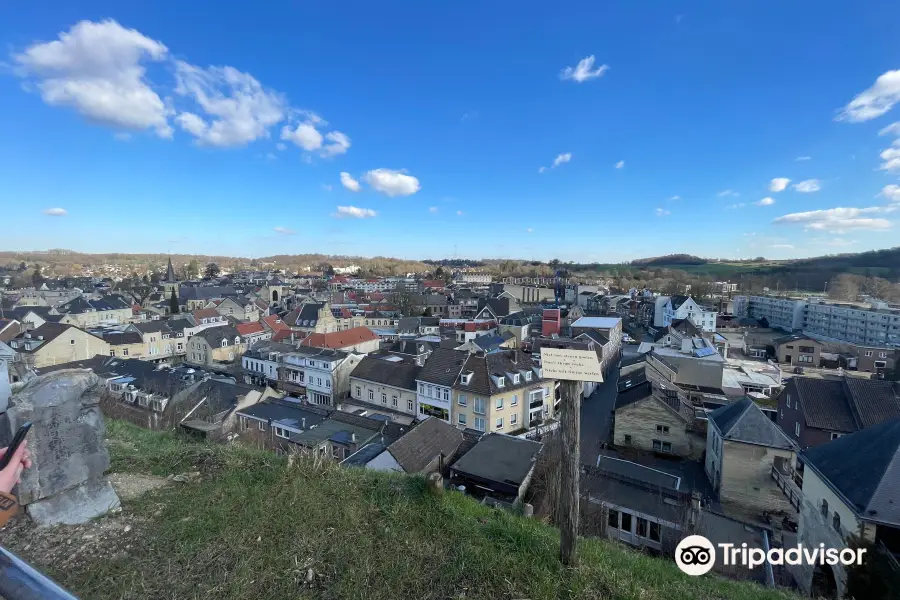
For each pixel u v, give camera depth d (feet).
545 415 121.49
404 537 24.45
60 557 20.34
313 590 19.75
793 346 219.20
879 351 206.08
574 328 214.90
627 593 21.79
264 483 28.22
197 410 102.37
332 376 142.72
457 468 64.08
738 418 80.59
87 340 178.91
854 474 45.50
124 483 27.61
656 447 103.30
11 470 12.17
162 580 19.42
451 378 115.65
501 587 21.11
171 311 304.91
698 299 396.78
